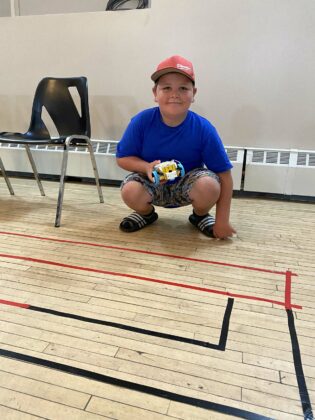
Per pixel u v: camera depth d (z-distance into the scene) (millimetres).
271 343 782
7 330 794
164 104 1230
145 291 978
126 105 2113
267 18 1782
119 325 825
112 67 2066
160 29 1933
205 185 1295
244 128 1971
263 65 1853
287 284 1046
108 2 2209
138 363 709
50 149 2236
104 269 1099
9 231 1396
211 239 1382
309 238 1417
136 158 1392
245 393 647
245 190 1990
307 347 773
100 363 705
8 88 2273
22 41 2154
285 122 1907
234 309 907
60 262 1137
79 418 582
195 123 1312
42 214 1625
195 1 1841
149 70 2018
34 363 699
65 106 1775
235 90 1924
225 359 729
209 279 1059
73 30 2057
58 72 2160
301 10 1736
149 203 1437
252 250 1283
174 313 880
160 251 1250
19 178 2375
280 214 1726
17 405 603
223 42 1867
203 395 639
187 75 1191
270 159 1946
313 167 1866
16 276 1038
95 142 2205
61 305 898
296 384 671
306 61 1798
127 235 1396
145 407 609
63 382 655
